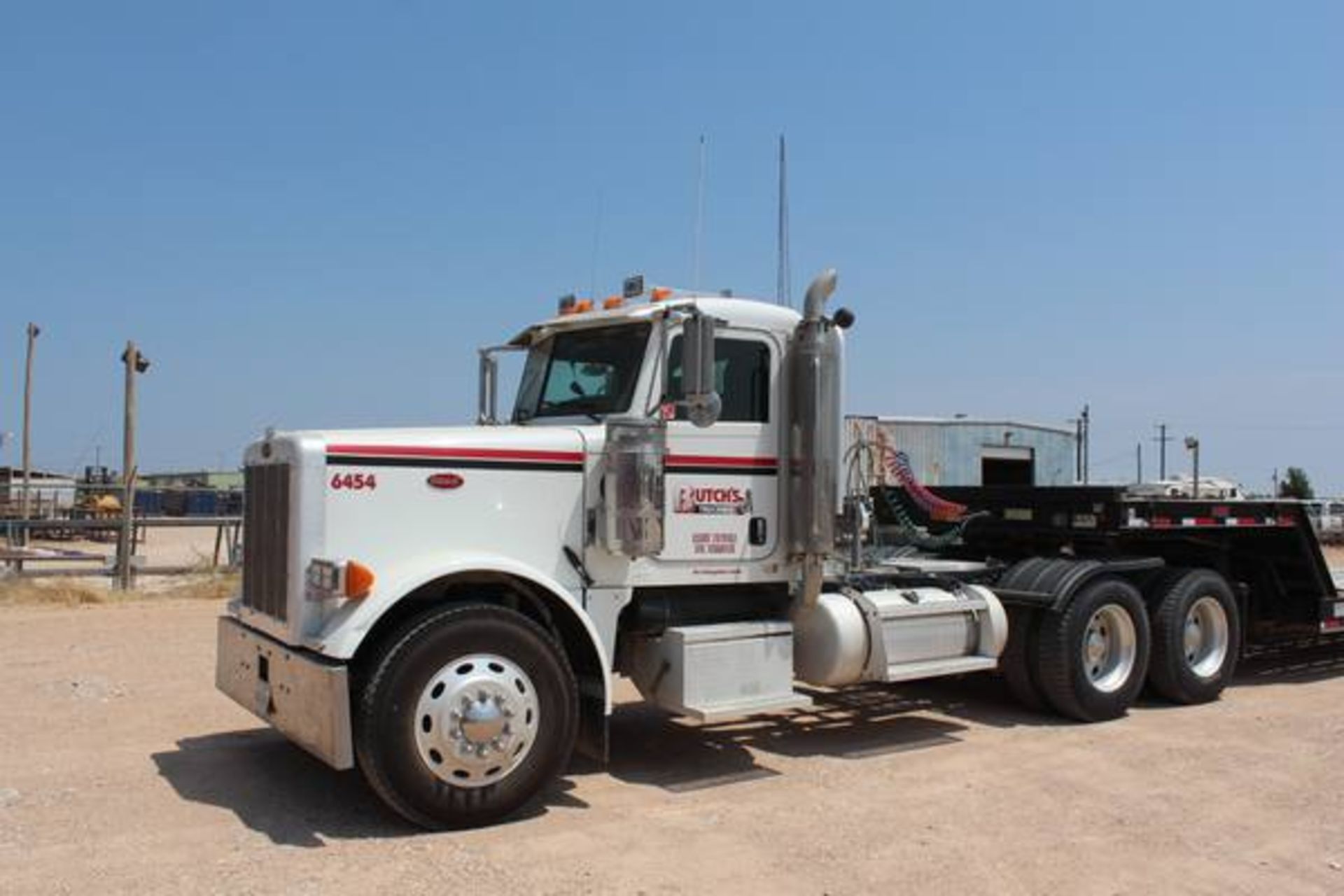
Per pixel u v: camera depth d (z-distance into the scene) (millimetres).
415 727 5445
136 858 5105
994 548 10109
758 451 6957
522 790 5680
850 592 7453
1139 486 13125
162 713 8188
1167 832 5613
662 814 5855
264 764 6770
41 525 17703
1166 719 8492
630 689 9508
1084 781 6570
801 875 4961
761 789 6391
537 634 5785
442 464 6023
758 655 6742
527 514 6234
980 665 7793
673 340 6617
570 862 5086
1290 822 5773
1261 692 9766
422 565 5770
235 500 26328
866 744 7562
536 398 7355
